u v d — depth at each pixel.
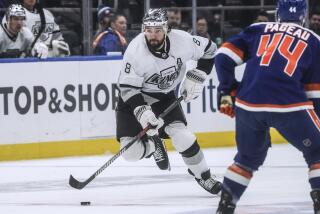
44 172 15.66
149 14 11.64
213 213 10.87
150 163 16.66
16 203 12.12
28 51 18.03
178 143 12.31
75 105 18.00
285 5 9.56
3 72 17.28
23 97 17.50
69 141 17.97
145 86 12.27
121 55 18.41
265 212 10.89
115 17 19.38
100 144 18.28
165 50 11.92
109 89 18.30
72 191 13.23
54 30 19.02
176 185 13.67
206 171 12.42
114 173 15.32
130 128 12.42
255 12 22.53
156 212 11.04
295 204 11.56
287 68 9.23
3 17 18.88
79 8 21.39
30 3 18.58
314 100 9.36
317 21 21.58
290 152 18.02
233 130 19.53
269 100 9.21
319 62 9.30
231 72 9.49
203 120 19.17
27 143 17.58
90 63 18.09
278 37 9.38
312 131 9.23
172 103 12.34
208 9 21.53
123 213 11.02
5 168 16.30
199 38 12.40
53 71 17.77
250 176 9.59
